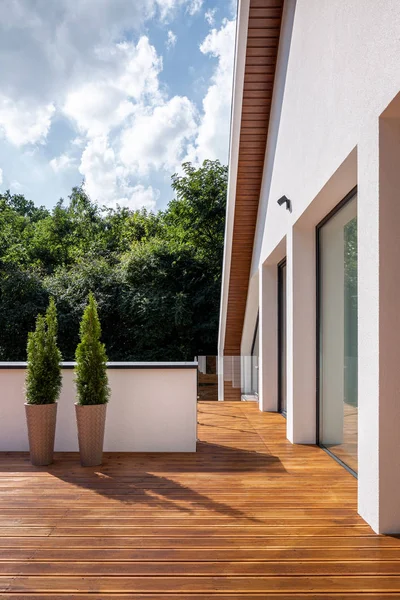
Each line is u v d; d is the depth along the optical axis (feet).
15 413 19.89
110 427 19.75
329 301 19.13
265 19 22.33
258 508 13.37
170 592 9.21
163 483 15.49
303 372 20.88
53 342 18.22
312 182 17.12
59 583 9.53
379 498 11.66
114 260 78.48
